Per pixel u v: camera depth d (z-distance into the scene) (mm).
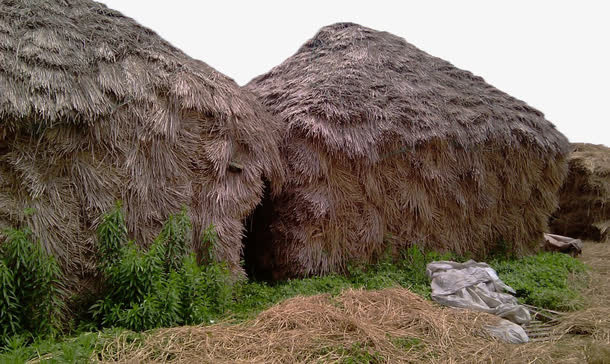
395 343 4625
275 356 4219
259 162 6434
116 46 5883
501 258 8570
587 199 11898
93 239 5246
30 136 4992
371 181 7324
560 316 5871
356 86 7848
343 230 7199
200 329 4680
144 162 5633
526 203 9047
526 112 9438
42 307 4543
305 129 6992
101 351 4105
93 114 5242
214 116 6160
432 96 8367
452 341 4836
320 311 5117
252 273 7754
